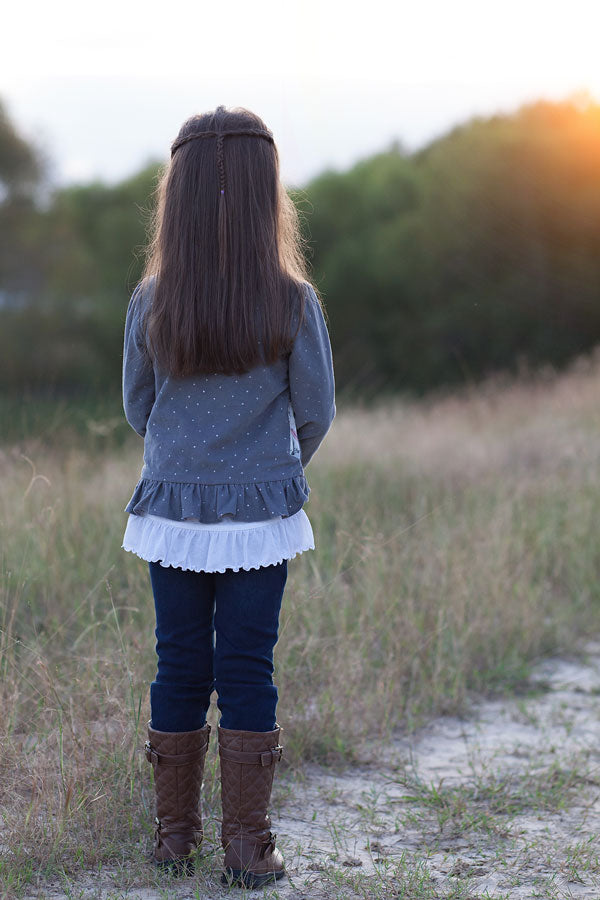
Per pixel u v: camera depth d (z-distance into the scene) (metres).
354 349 23.16
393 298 23.58
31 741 2.58
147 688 2.76
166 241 2.04
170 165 2.09
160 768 2.12
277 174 2.09
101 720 2.66
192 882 2.07
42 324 23.02
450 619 3.80
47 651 3.16
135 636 3.11
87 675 2.85
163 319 2.01
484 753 3.02
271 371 2.04
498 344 21.59
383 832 2.43
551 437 7.64
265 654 2.10
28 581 3.53
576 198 21.08
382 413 9.53
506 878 2.18
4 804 2.33
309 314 2.06
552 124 22.23
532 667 3.90
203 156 2.03
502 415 9.62
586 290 21.05
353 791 2.69
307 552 4.02
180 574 2.07
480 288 22.23
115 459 5.49
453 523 5.02
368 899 2.03
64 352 21.52
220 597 2.07
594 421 8.52
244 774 2.06
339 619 3.53
